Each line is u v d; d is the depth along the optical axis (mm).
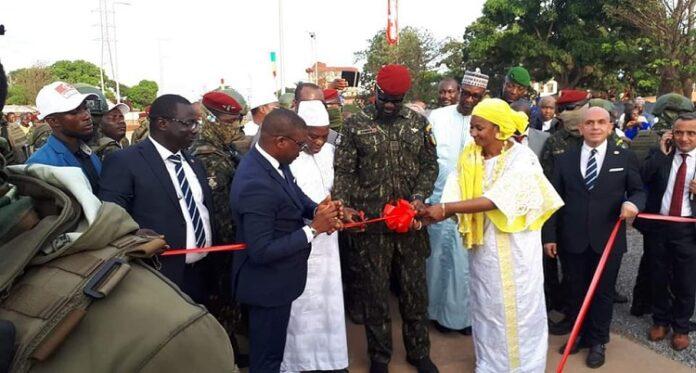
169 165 2801
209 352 902
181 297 950
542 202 2840
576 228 3588
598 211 3516
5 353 780
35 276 871
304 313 3332
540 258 2973
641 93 20328
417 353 3420
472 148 3029
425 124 3418
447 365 3598
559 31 19750
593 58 19047
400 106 3354
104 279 863
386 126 3309
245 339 3936
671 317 3812
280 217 2572
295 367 3383
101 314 852
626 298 4613
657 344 3814
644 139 5086
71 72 47500
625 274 5262
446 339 4020
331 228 2600
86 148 3166
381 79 3168
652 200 3814
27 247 872
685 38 13648
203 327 908
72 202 979
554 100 5660
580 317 2934
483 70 22453
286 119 2516
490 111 2793
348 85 10875
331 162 3531
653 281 3826
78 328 838
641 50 17609
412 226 3062
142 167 2662
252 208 2453
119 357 836
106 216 947
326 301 3350
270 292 2576
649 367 3471
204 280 3158
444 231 3971
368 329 3393
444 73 24641
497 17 20469
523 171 2789
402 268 3363
